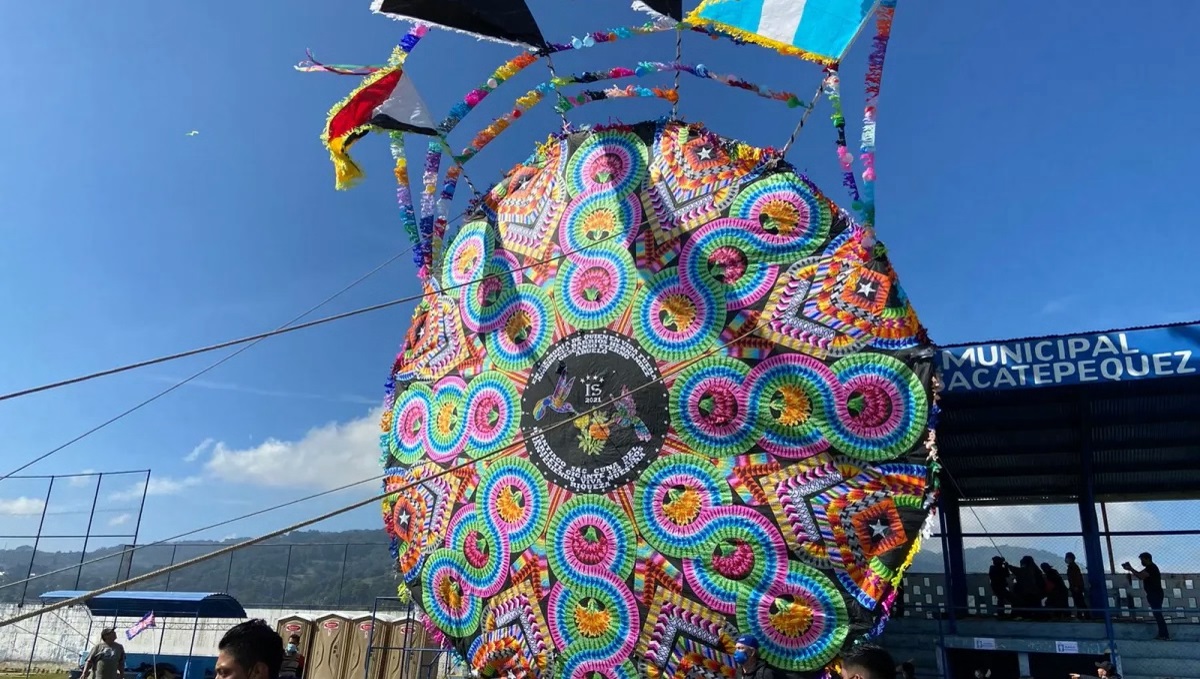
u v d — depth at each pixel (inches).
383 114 398.6
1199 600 546.9
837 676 301.0
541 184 427.5
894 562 301.9
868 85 326.3
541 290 405.7
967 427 509.0
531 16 385.4
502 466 388.8
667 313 369.7
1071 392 437.7
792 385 337.1
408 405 435.2
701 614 329.1
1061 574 570.6
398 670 874.1
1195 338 348.2
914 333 322.3
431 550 402.0
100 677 636.1
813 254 349.4
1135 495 668.1
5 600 1269.7
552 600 360.8
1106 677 385.1
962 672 477.4
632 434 362.0
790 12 336.8
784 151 369.4
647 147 400.2
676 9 348.5
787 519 323.6
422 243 442.3
